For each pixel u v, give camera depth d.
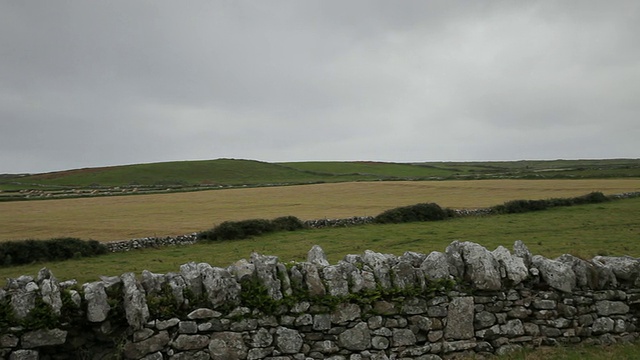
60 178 100.25
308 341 7.65
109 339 7.08
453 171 117.81
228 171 113.62
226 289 7.46
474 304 8.34
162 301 7.21
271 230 31.92
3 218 43.94
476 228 30.98
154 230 34.38
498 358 8.08
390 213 35.88
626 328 8.80
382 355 7.83
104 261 24.08
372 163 137.25
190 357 7.20
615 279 8.90
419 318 8.08
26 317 6.62
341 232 31.25
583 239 24.67
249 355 7.39
